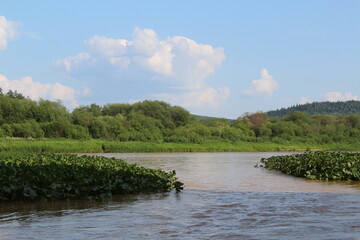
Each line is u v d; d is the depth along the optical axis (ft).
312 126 304.71
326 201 40.22
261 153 193.88
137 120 261.44
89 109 317.22
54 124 220.84
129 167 57.00
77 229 28.40
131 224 29.99
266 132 278.26
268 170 85.56
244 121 320.09
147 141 229.45
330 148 248.32
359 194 45.80
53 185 41.50
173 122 309.42
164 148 202.39
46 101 252.62
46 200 41.98
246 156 158.40
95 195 44.86
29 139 201.36
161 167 94.63
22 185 40.60
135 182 47.96
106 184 45.44
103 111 324.80
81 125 229.25
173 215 33.58
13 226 29.53
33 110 237.25
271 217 31.99
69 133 217.97
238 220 31.01
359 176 62.23
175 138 233.76
